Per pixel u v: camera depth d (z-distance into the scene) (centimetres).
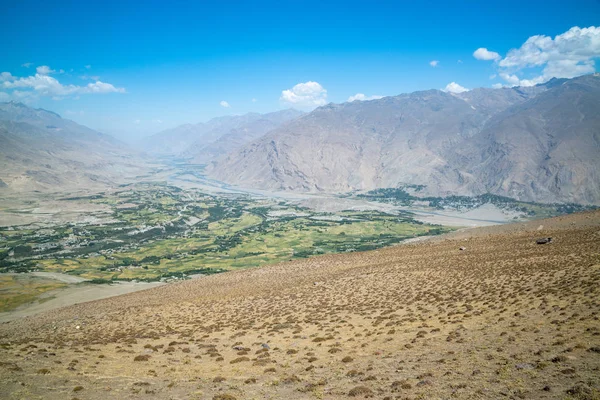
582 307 3020
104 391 2220
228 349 3278
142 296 8844
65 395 2148
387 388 1962
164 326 4750
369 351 2759
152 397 2108
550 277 4416
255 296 6153
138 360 3005
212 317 4994
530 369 1956
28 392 2186
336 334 3422
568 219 10181
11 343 4231
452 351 2469
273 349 3120
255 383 2284
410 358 2459
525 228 10512
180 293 8200
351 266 8200
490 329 2881
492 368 2058
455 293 4466
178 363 2905
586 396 1559
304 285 6575
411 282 5503
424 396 1792
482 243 8394
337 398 1908
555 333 2508
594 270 4300
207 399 2031
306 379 2283
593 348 2078
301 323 4050
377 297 4912
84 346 3719
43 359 3084
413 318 3641
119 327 5091
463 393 1770
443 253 7844
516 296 3862
